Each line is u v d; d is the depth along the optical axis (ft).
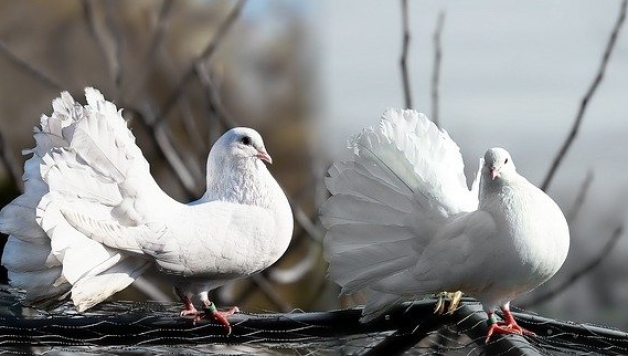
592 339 16.08
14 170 17.75
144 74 18.49
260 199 16.60
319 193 18.70
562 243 16.14
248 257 16.44
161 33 18.54
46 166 15.96
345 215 16.28
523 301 17.88
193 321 16.10
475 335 16.15
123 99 18.11
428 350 16.25
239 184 16.63
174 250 16.25
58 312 16.28
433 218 16.22
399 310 16.25
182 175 18.33
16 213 16.01
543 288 18.17
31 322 15.94
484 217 16.12
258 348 16.35
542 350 16.01
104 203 16.12
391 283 16.21
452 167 16.42
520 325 16.19
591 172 17.93
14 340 15.94
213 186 16.69
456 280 16.12
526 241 16.05
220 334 16.12
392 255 16.24
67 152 16.05
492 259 16.07
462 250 16.10
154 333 16.05
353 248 16.28
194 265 16.31
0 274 17.35
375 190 16.28
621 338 16.07
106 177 16.15
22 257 15.99
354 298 17.94
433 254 16.16
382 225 16.25
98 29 18.10
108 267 16.10
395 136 16.28
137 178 16.22
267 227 16.52
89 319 15.98
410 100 17.39
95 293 16.07
